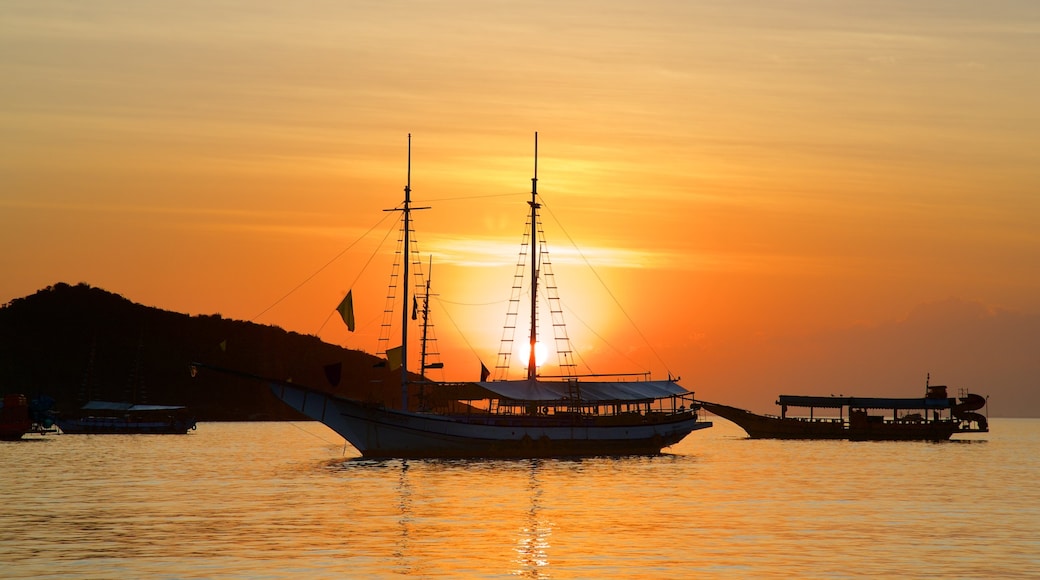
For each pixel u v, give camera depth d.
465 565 57.31
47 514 78.38
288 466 130.50
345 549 62.09
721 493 96.81
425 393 153.62
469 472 119.94
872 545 64.69
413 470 123.06
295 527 71.19
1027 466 139.38
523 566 57.12
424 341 161.50
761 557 60.22
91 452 165.50
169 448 182.38
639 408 167.62
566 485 103.56
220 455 159.38
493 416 146.25
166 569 55.84
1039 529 72.38
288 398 136.88
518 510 81.50
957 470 130.88
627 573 55.41
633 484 105.75
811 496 94.75
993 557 60.66
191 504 85.19
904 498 93.44
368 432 138.50
